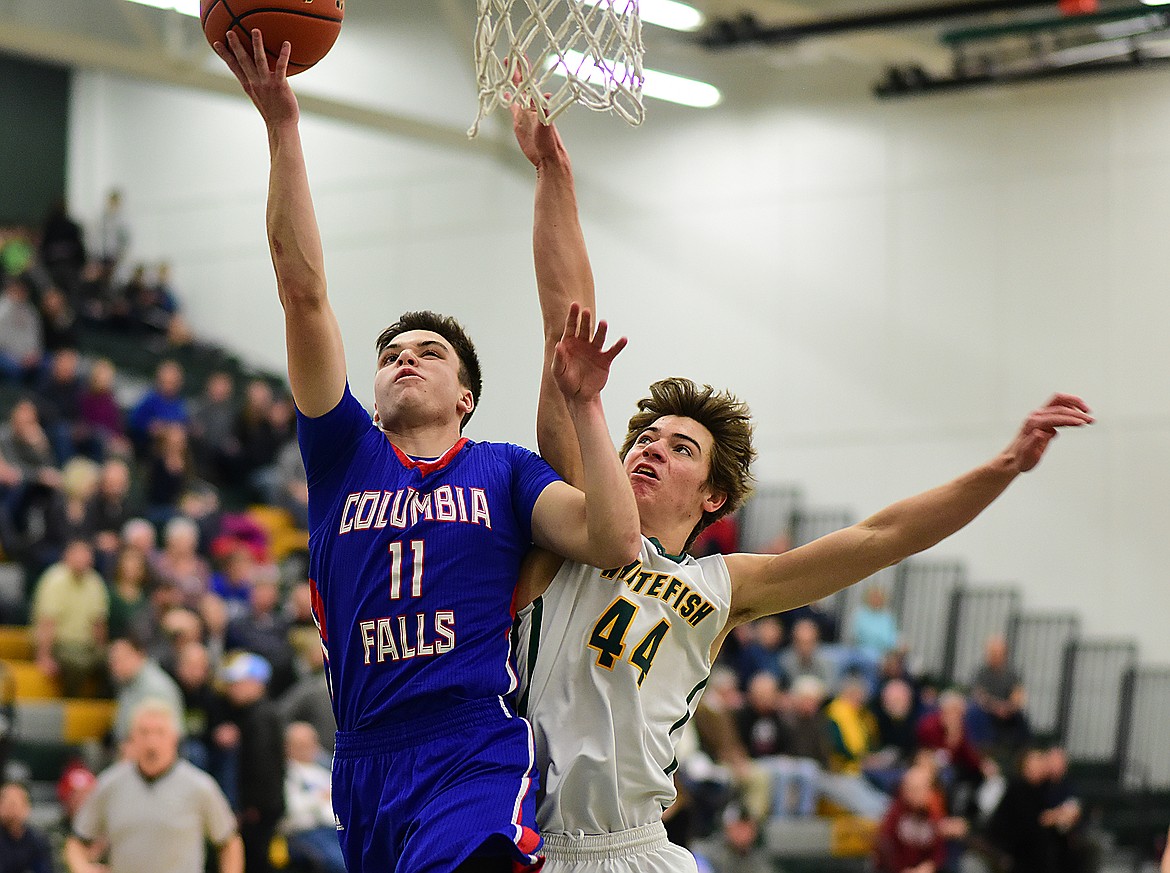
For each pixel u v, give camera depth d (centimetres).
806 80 2220
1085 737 1975
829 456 2167
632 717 435
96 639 1379
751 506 2186
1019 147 2095
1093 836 1528
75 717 1335
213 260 2583
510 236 2342
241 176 2573
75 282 2316
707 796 1453
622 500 397
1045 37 1933
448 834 382
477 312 2356
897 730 1744
